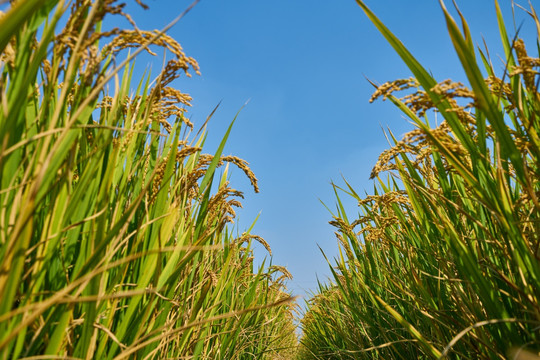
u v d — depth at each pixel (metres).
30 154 1.13
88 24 0.96
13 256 0.83
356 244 3.39
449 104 1.19
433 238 2.04
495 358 1.56
